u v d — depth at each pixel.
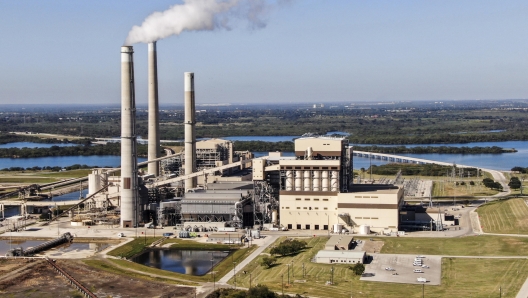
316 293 191.50
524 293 186.88
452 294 188.00
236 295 183.50
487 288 192.88
